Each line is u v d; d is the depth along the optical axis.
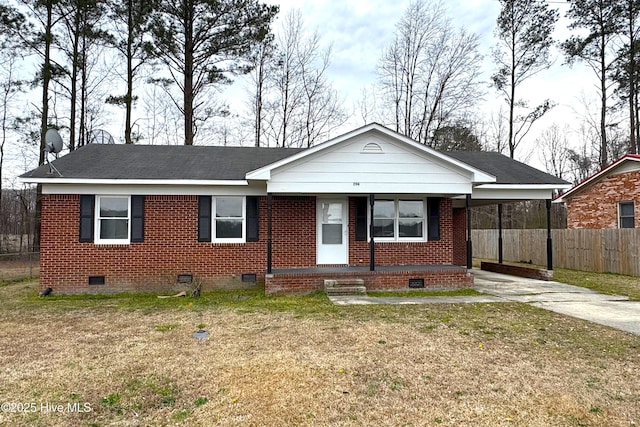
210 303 8.89
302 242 11.35
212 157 12.44
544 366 4.89
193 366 4.92
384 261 11.67
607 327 6.70
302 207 11.41
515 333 6.34
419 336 6.17
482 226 31.91
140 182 10.19
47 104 18.41
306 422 3.55
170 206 10.73
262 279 11.03
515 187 11.58
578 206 17.92
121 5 17.73
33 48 17.27
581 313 7.73
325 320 7.21
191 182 10.34
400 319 7.27
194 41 18.36
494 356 5.26
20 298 9.80
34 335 6.34
